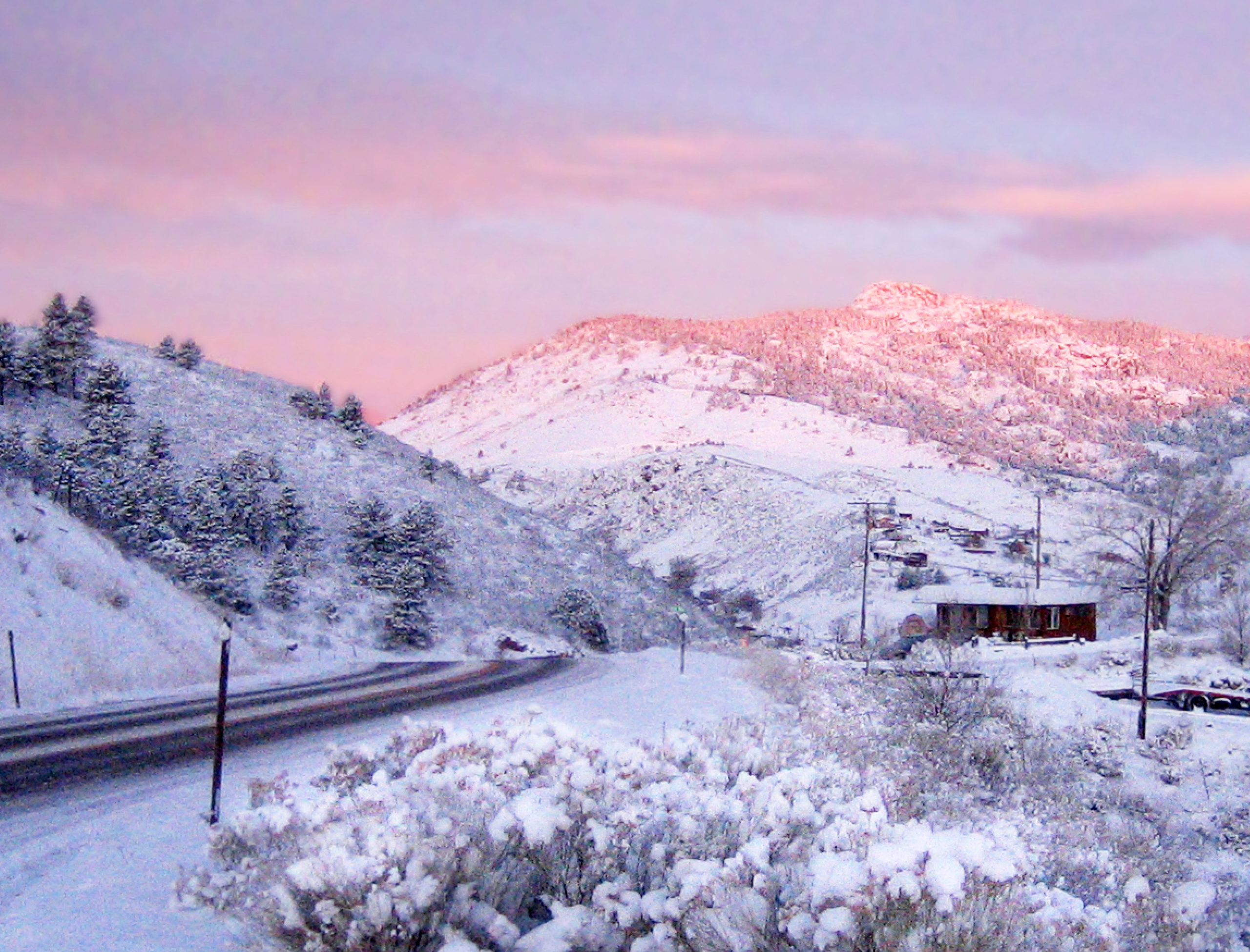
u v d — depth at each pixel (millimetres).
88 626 29125
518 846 7961
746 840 8359
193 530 54719
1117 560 62344
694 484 167000
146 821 12344
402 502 80875
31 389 72875
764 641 69000
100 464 61469
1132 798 26938
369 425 104188
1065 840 15094
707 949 6672
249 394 94812
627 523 162625
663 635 76375
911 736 25891
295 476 77750
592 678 37375
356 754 11445
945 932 6168
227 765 16875
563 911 7133
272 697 28812
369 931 6484
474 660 50750
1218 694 38969
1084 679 43594
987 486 173000
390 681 35719
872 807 8320
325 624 57406
